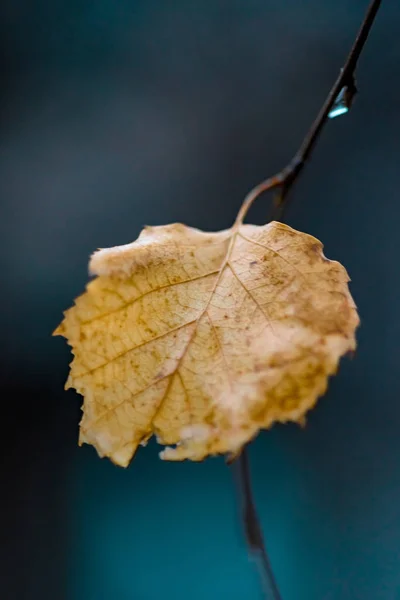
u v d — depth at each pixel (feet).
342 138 1.36
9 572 1.24
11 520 1.28
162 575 1.22
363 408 1.29
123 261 0.54
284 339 0.51
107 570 1.25
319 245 0.54
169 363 0.52
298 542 1.23
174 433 0.50
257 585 1.18
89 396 0.52
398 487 1.24
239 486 0.69
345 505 1.25
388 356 1.30
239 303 0.53
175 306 0.53
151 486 1.30
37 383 1.38
